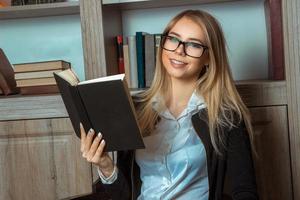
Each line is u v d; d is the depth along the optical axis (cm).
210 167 119
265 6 177
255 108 153
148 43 169
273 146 153
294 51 148
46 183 163
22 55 201
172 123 124
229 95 127
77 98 98
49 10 177
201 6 187
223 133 120
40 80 168
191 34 120
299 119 150
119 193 124
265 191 154
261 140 153
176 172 120
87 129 103
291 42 148
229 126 120
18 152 163
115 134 102
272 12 158
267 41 177
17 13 182
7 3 193
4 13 179
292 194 154
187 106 126
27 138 162
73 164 161
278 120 152
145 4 178
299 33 147
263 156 153
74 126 109
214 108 122
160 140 123
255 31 186
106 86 95
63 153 161
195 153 120
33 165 163
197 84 127
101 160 116
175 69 122
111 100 97
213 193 120
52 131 160
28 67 168
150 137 125
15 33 201
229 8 186
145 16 191
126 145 104
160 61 131
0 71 174
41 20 198
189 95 128
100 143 104
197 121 122
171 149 121
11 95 173
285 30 148
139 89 165
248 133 127
